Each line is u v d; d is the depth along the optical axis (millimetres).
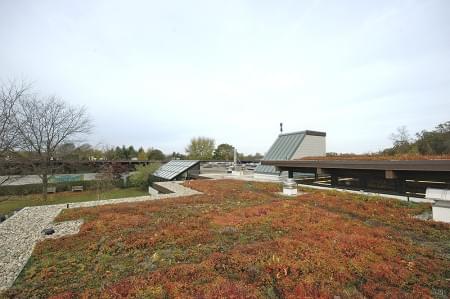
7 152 14695
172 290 3656
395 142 29250
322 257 4668
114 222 7441
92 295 3602
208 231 6535
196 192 13828
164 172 24000
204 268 4359
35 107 18359
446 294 3617
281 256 4738
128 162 33594
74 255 5133
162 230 6535
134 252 5266
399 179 10352
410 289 3736
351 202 9586
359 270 4191
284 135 21359
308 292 3580
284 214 8031
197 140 51438
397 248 5172
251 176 23469
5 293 3676
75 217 8266
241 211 8641
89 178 28672
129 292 3602
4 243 5961
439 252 5133
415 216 7852
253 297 3480
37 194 22188
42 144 18938
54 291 3762
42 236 6484
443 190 7105
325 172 14227
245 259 4637
